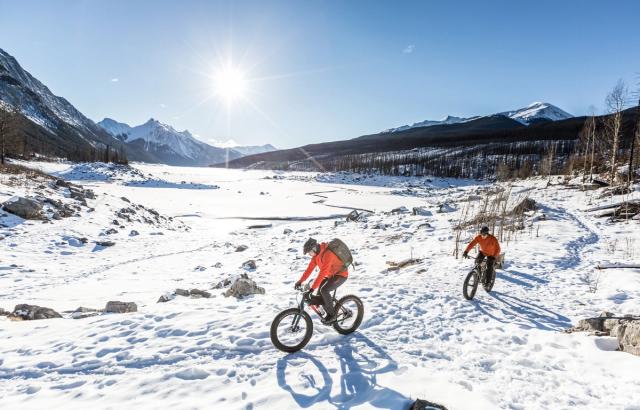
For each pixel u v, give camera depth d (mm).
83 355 6230
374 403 4738
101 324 7539
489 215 24172
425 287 11164
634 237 19406
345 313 6984
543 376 5738
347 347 6523
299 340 6641
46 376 5613
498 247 10430
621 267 13289
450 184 118500
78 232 23516
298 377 5445
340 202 64875
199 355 6172
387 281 12750
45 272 16281
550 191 40656
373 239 23672
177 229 34750
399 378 5398
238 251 24391
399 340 7031
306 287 6605
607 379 5562
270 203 60594
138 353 6219
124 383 5340
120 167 93750
